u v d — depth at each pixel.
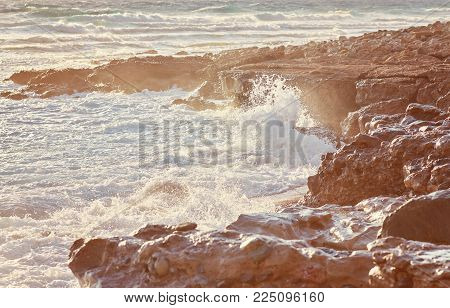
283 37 42.94
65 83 24.14
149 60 26.12
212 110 19.69
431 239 5.81
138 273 5.49
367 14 58.25
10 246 8.91
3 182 12.52
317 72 19.11
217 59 25.89
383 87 16.73
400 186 9.05
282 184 13.02
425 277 4.73
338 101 17.52
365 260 5.20
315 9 60.50
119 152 14.97
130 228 10.01
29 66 29.97
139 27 45.06
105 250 5.80
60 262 8.39
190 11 54.81
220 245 5.35
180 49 36.66
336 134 16.34
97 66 26.34
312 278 5.14
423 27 28.53
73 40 39.31
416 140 9.12
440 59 20.86
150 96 22.86
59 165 13.80
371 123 11.47
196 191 11.79
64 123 18.20
